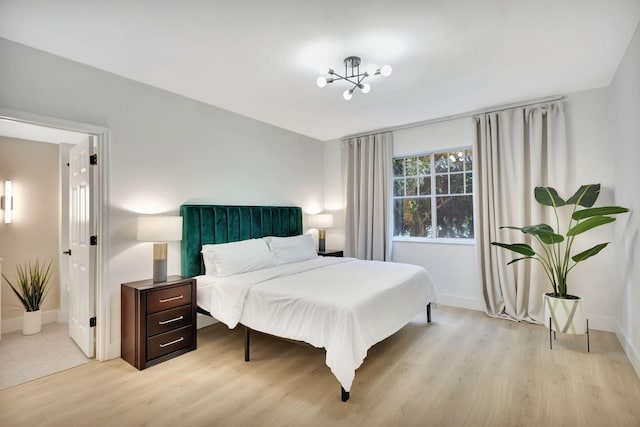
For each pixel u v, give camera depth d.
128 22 2.05
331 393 2.17
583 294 3.33
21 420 1.89
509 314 3.62
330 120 4.25
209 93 3.29
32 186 3.59
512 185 3.61
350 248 4.92
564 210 3.37
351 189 4.96
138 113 2.96
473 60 2.60
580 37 2.27
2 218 3.38
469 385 2.25
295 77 2.90
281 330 2.36
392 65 2.68
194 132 3.45
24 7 1.88
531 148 3.49
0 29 2.11
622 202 2.82
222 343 3.05
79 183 2.98
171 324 2.73
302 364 2.60
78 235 2.99
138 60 2.57
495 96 3.41
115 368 2.55
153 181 3.07
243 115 4.02
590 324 3.29
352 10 1.94
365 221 4.76
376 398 2.10
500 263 3.64
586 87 3.21
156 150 3.10
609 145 3.17
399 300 2.73
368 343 2.19
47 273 3.63
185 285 2.86
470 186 4.15
